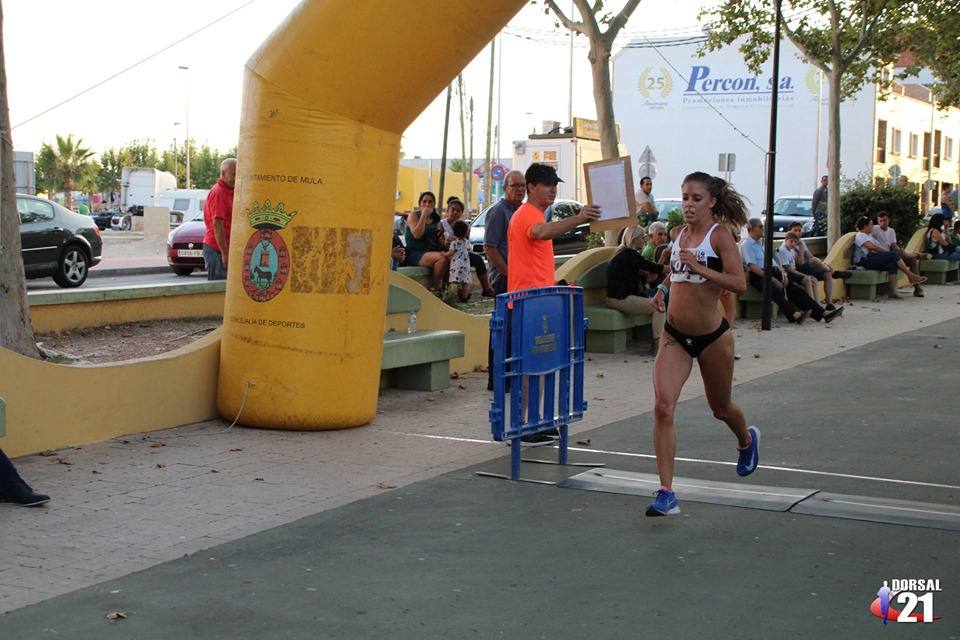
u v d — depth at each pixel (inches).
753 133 2155.5
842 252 841.5
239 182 354.6
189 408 358.6
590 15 764.6
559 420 304.7
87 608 197.5
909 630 185.0
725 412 265.9
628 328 559.2
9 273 357.1
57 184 3009.4
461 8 328.5
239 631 186.7
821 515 253.0
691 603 198.1
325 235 343.9
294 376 346.6
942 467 303.6
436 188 1989.4
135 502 267.6
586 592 204.2
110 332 458.6
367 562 222.8
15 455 307.3
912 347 557.3
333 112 341.1
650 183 832.3
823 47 1019.9
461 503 267.3
